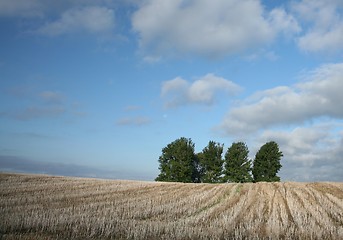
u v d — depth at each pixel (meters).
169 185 52.75
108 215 24.75
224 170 85.00
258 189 49.53
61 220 20.61
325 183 57.34
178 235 18.77
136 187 48.00
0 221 19.34
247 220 25.78
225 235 19.73
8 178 45.84
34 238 16.50
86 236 17.94
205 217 26.19
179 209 29.69
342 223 25.86
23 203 28.47
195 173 90.00
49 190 38.19
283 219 26.52
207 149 87.31
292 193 45.44
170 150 85.88
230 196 41.81
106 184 49.09
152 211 27.84
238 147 84.75
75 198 33.75
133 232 18.72
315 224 24.39
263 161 84.56
